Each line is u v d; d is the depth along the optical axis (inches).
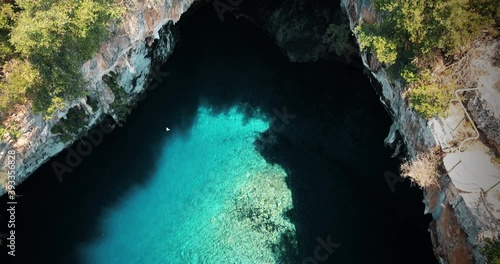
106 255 789.9
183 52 1050.1
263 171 879.7
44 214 811.4
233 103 982.4
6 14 584.7
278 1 1033.5
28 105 645.3
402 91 663.1
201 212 842.8
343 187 853.8
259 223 819.4
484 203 547.2
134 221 827.4
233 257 787.4
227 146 924.0
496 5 559.5
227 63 1042.1
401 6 565.0
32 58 604.4
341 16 937.5
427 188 649.6
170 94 984.9
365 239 792.3
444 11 539.5
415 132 666.2
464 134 591.5
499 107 572.1
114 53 743.7
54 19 570.3
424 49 581.9
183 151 912.3
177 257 793.6
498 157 574.2
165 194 860.0
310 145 916.0
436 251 644.7
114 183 858.1
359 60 969.5
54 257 780.0
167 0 809.5
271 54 1050.1
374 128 908.6
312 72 1014.4
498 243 515.8
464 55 595.8
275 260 780.0
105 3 639.8
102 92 815.1
